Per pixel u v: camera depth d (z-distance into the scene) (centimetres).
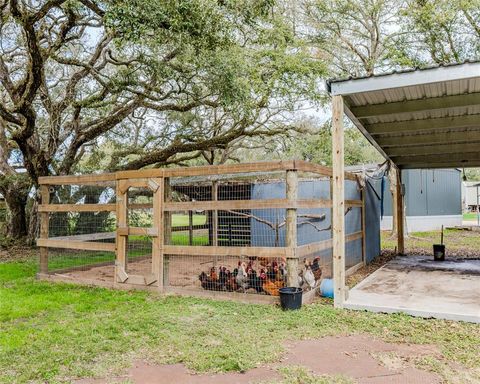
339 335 398
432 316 450
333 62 1348
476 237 1464
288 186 509
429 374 307
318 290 584
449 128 694
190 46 838
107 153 1633
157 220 598
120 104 1190
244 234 893
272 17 1066
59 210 719
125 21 647
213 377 308
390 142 802
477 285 616
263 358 339
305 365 327
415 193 1698
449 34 1158
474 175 3359
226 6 753
